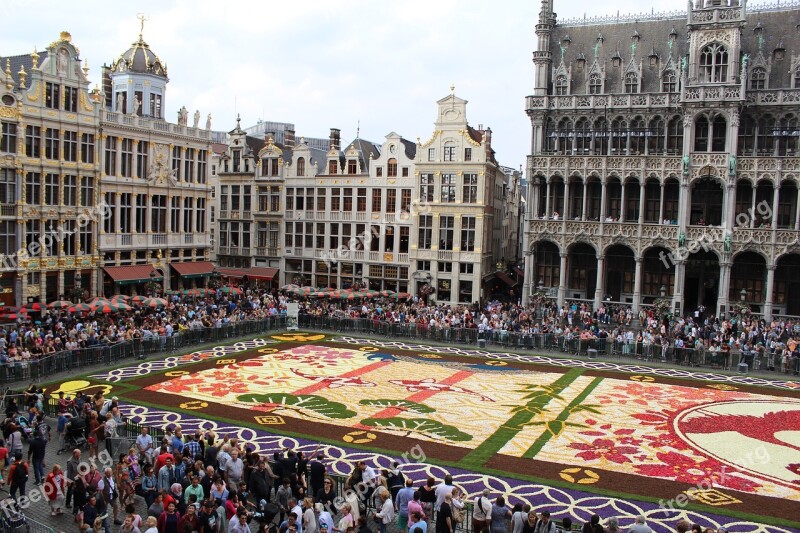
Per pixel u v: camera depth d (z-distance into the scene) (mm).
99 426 28531
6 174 57562
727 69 64562
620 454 30672
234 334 55906
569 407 37688
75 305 50062
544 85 73062
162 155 72250
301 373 44625
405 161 77875
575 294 74625
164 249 73312
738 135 65125
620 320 63406
